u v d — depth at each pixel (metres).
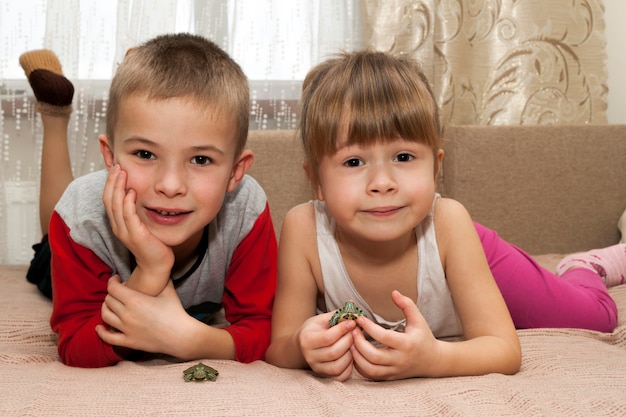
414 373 0.79
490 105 1.69
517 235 1.57
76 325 0.89
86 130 1.57
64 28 1.55
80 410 0.68
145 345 0.86
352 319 0.79
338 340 0.78
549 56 1.69
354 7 1.65
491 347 0.83
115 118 0.86
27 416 0.66
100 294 0.93
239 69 0.93
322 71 0.91
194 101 0.83
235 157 0.91
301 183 1.53
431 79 1.61
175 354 0.87
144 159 0.85
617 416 0.67
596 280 1.17
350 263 0.95
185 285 0.98
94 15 1.57
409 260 0.94
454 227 0.93
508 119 1.69
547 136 1.58
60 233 0.94
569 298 1.08
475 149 1.55
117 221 0.85
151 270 0.86
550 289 1.07
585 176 1.60
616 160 1.61
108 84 1.59
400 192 0.84
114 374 0.80
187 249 0.96
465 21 1.66
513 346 0.85
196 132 0.83
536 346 0.93
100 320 0.88
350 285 0.95
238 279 1.00
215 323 1.13
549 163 1.58
